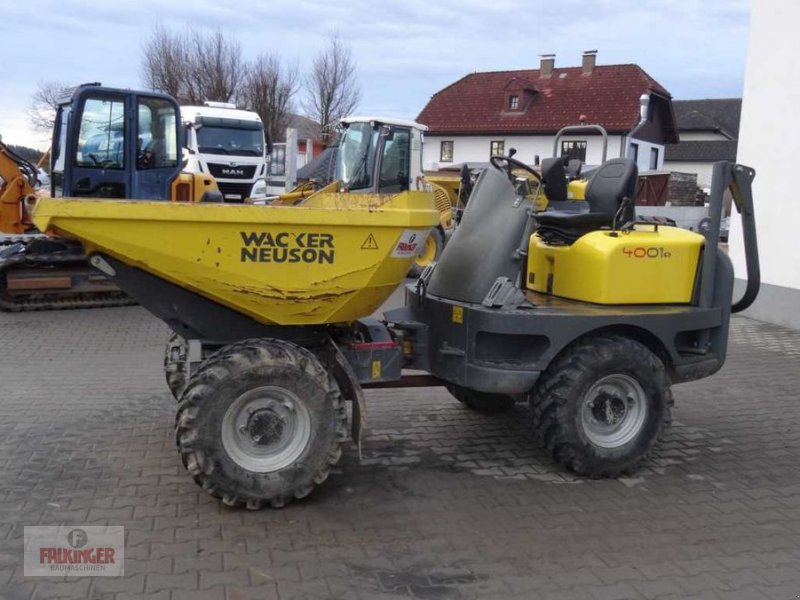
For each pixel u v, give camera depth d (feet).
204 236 13.61
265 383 14.05
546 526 14.42
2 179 35.27
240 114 63.31
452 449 18.39
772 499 16.01
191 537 13.44
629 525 14.57
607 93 125.80
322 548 13.25
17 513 14.15
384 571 12.56
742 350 29.55
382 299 15.31
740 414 21.80
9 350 27.07
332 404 14.51
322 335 16.03
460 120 135.03
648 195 84.89
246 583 12.03
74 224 12.94
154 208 13.20
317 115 123.13
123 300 35.81
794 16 31.60
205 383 13.78
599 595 12.02
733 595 12.14
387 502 15.26
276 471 14.33
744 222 18.12
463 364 16.29
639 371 16.37
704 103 202.59
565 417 15.99
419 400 22.21
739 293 35.60
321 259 14.30
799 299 32.76
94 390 22.26
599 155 121.19
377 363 16.21
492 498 15.62
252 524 14.02
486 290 16.47
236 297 14.16
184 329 15.01
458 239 17.62
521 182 16.90
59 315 33.71
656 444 18.80
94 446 17.66
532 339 16.24
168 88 118.21
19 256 33.27
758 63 33.40
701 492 16.25
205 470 13.84
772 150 33.22
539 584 12.31
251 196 63.46
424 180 48.52
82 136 35.83
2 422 19.19
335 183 43.32
